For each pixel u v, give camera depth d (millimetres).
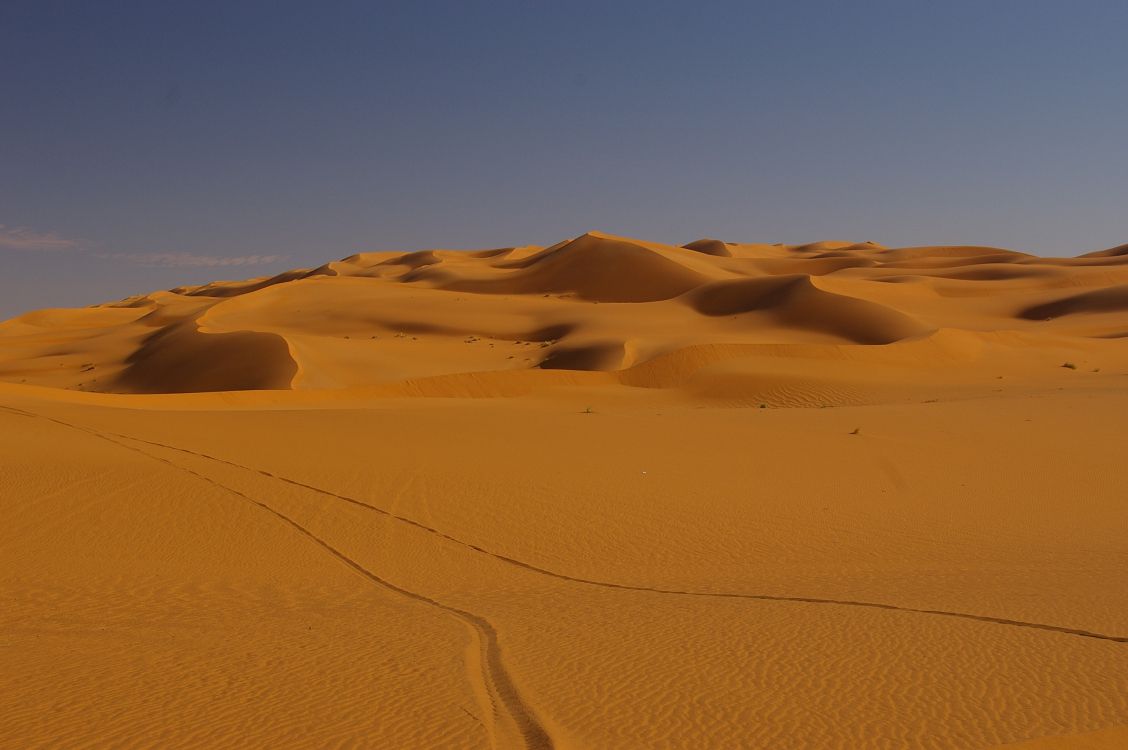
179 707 8109
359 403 43562
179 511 16797
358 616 11500
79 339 127625
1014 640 10148
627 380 58312
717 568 14539
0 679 8922
